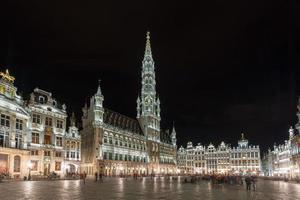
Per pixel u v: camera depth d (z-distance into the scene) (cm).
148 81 17100
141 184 5969
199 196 3397
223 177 6500
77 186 4847
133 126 15350
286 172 15312
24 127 7831
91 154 11550
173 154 19112
